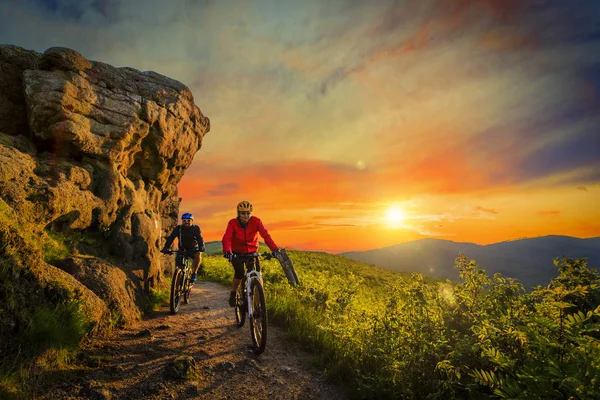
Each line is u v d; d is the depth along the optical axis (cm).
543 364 274
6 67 900
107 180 894
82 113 894
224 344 563
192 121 1380
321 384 448
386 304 517
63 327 431
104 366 427
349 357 478
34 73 857
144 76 1197
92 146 891
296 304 817
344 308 671
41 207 671
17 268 431
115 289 625
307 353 552
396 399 382
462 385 356
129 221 910
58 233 721
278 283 1194
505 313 400
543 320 286
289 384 441
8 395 321
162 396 383
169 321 689
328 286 970
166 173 1296
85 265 628
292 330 637
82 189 834
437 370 380
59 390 358
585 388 232
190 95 1352
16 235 455
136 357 471
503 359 300
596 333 326
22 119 906
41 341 399
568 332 273
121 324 593
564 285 338
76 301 474
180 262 812
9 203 614
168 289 1005
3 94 891
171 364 439
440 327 410
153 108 1102
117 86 1039
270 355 531
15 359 359
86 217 802
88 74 950
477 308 428
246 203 593
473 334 388
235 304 641
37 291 443
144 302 761
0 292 397
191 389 405
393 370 393
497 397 328
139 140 1067
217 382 432
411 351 401
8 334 381
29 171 703
